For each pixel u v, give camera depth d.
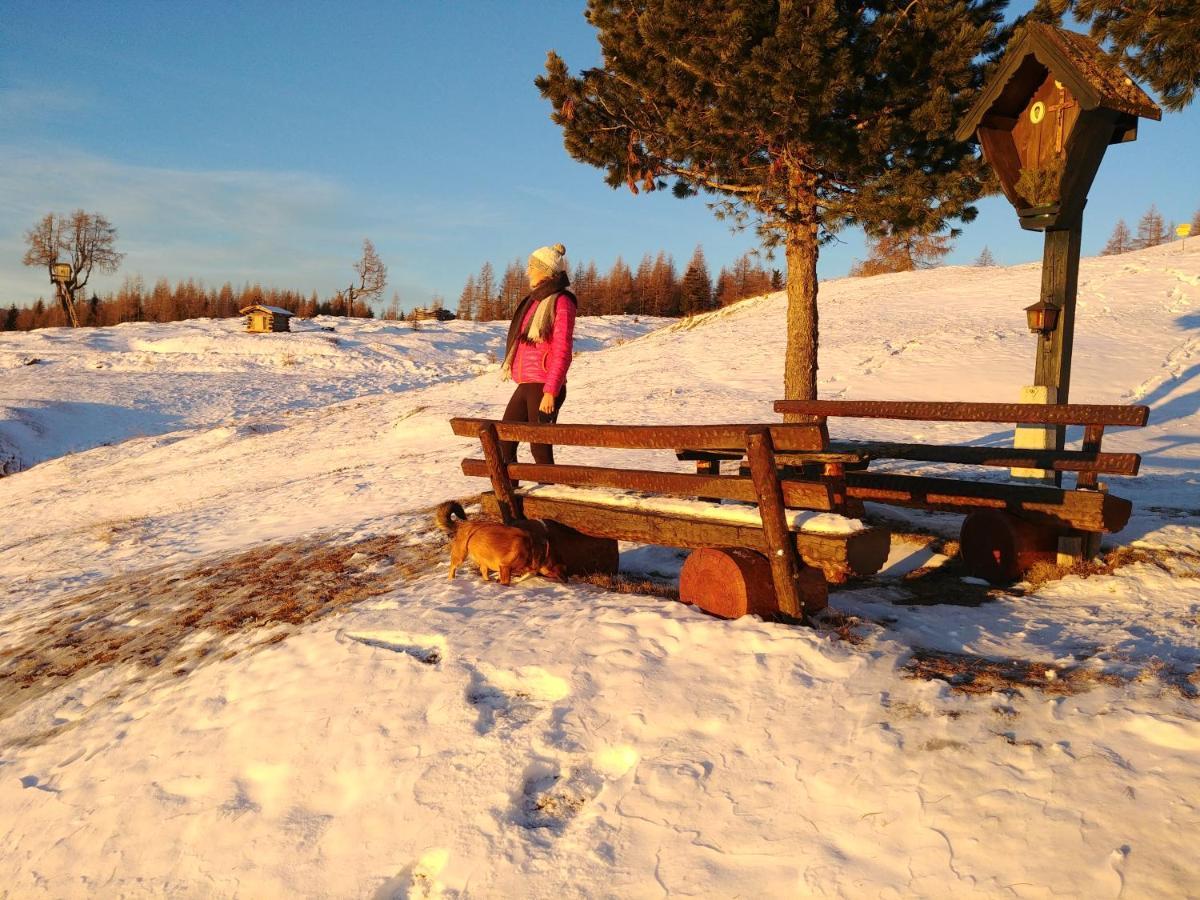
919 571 6.13
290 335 64.25
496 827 3.25
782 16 9.62
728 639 4.30
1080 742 3.13
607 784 3.41
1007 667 3.91
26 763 4.88
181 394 44.00
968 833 2.78
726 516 4.93
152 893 3.37
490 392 26.45
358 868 3.23
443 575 6.48
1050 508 5.51
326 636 5.35
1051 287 6.74
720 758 3.42
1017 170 6.91
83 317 105.06
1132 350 21.75
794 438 4.36
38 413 37.41
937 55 10.03
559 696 4.07
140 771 4.30
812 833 2.94
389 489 14.40
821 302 37.03
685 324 42.22
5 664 7.24
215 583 8.29
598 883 2.91
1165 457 12.30
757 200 12.25
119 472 23.94
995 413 5.85
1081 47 6.48
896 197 10.67
